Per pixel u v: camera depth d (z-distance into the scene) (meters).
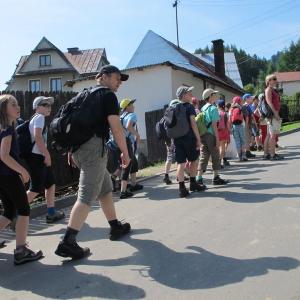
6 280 4.85
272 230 5.54
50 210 7.21
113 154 8.89
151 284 4.37
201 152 8.67
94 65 53.19
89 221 6.96
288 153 12.66
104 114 5.20
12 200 5.25
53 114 9.47
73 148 5.19
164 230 5.98
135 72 22.05
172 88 21.48
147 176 10.65
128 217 6.84
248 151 12.55
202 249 5.12
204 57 43.97
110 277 4.63
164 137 9.31
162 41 31.27
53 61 51.19
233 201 7.18
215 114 8.53
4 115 5.01
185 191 7.88
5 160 5.01
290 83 84.12
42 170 6.77
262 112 11.56
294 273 4.26
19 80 52.44
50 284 4.62
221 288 4.11
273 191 7.62
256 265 4.52
